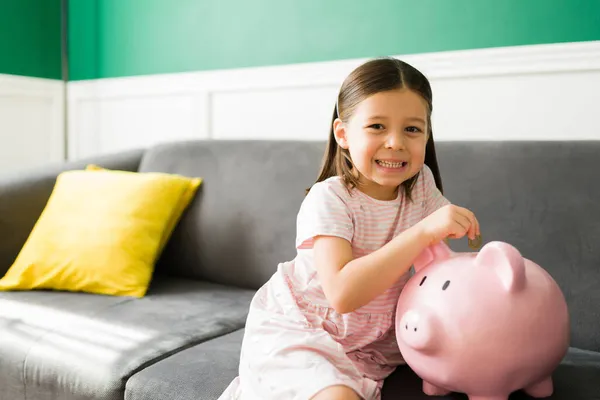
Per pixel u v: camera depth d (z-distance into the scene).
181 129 2.10
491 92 1.50
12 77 2.24
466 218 0.82
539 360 0.74
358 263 0.84
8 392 1.12
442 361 0.75
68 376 1.03
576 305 1.06
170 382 0.93
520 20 1.46
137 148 1.87
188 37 2.07
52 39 2.41
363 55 1.71
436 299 0.76
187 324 1.17
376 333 0.92
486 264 0.76
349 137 0.92
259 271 1.42
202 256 1.52
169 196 1.51
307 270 0.96
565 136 1.41
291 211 1.40
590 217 1.07
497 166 1.18
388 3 1.66
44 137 2.38
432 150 1.04
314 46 1.80
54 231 1.44
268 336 0.90
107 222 1.43
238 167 1.53
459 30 1.55
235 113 1.96
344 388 0.77
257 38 1.91
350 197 0.94
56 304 1.27
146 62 2.19
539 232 1.11
